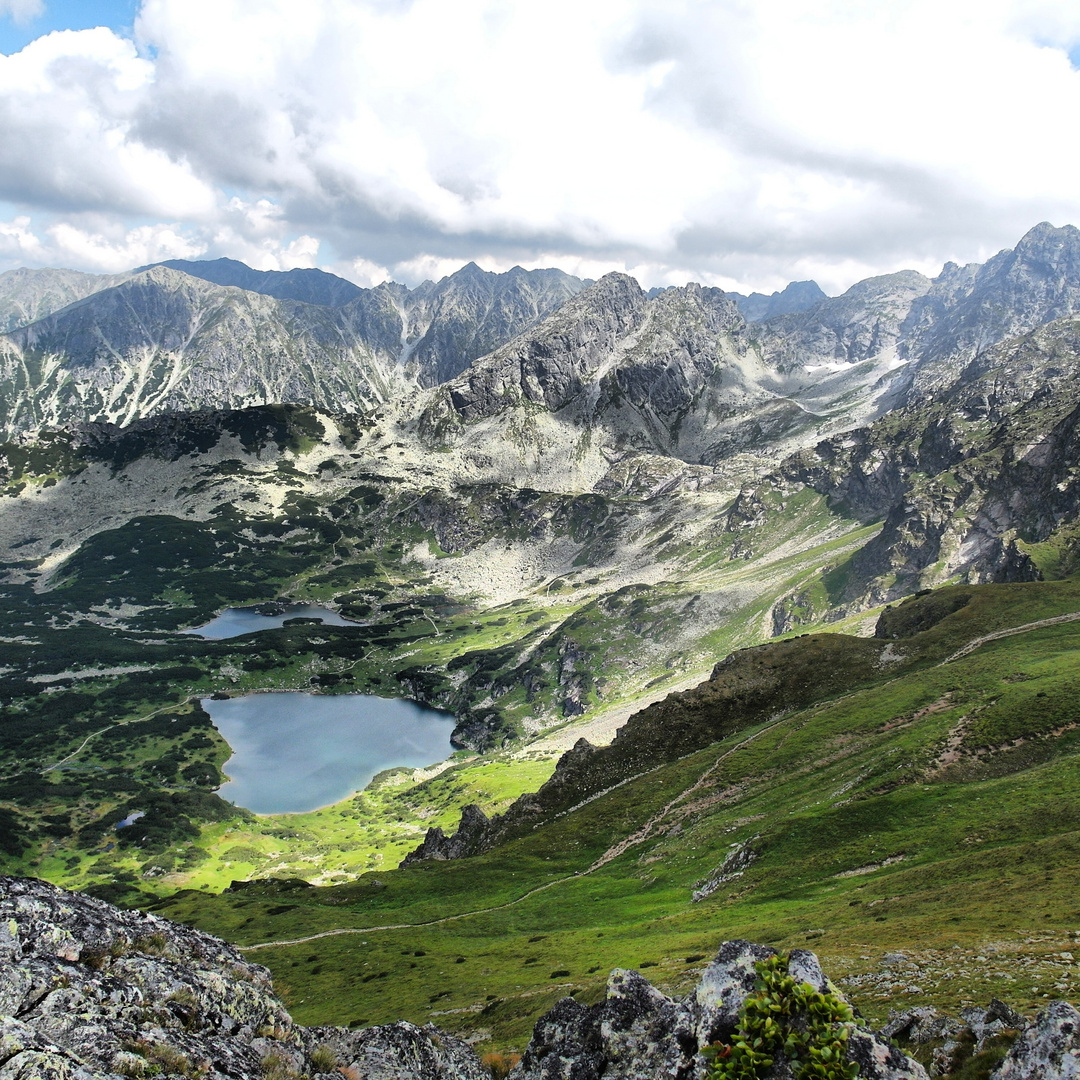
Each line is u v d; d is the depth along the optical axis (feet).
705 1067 65.16
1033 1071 69.21
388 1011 276.41
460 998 269.85
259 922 453.17
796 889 300.20
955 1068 88.89
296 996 326.85
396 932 403.75
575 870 444.96
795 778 431.43
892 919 216.74
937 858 279.28
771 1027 59.88
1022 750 361.51
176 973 75.72
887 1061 59.77
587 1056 76.43
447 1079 91.35
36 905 75.77
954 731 394.52
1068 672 417.08
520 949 330.34
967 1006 124.36
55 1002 64.80
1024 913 185.78
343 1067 82.84
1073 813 270.46
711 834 407.85
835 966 175.94
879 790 368.27
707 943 253.85
